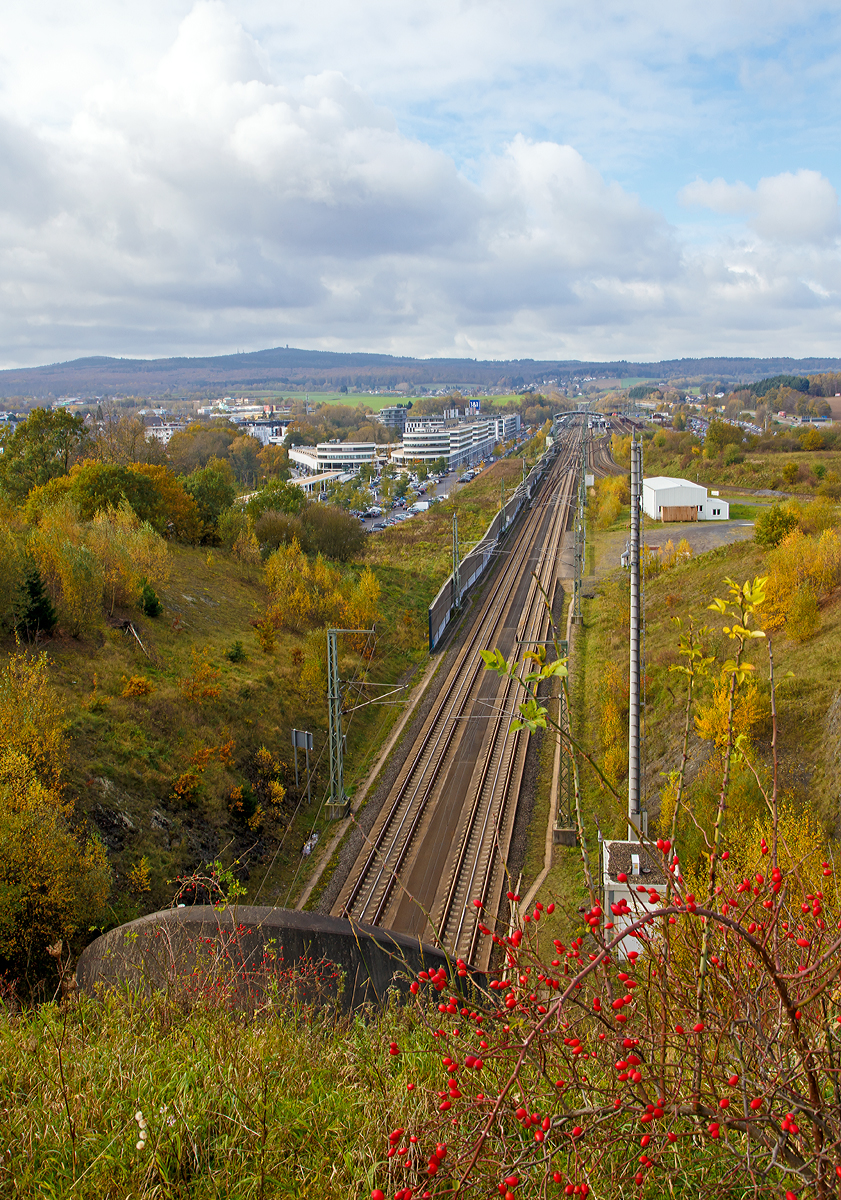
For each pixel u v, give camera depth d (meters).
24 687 20.20
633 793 15.05
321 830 24.84
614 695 29.55
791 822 13.28
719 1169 3.56
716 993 3.20
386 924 20.23
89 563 28.61
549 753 28.77
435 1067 5.32
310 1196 4.07
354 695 33.75
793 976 2.64
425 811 25.67
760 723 22.39
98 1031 6.77
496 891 21.17
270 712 29.20
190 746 24.41
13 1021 7.15
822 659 24.39
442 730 31.33
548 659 37.34
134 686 24.94
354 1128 4.69
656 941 3.34
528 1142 3.59
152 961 9.16
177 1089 5.03
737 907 3.25
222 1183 4.22
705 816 16.50
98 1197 4.04
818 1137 2.75
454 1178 3.12
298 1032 6.89
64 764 19.92
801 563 31.00
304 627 38.38
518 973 3.41
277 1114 4.91
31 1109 4.79
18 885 14.95
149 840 20.11
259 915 10.36
